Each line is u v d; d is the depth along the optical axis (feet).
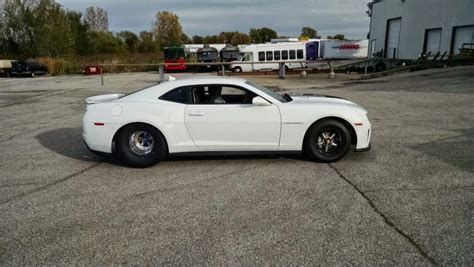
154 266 8.18
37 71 106.63
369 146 15.69
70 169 15.46
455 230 9.43
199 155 15.46
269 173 14.26
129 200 11.93
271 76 80.23
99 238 9.48
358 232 9.46
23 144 20.24
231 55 119.03
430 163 15.02
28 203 11.85
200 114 14.88
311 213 10.64
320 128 15.02
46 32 129.18
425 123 23.21
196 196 12.13
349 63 90.12
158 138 15.08
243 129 14.97
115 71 123.85
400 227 9.66
